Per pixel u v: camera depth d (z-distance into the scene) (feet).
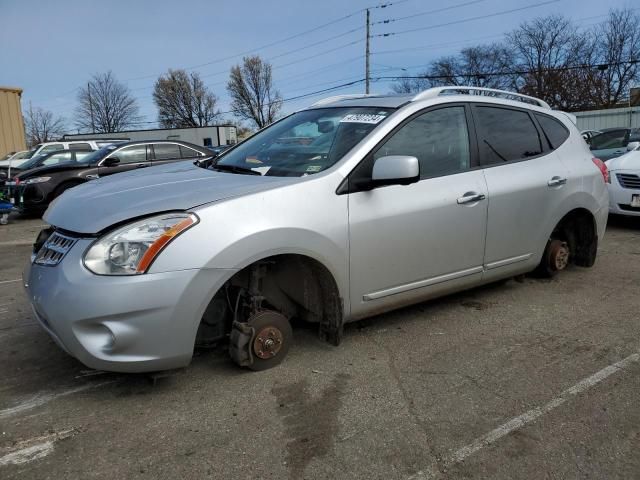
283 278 11.50
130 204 9.71
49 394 10.23
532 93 172.04
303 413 9.51
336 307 11.25
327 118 13.24
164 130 133.08
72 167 37.45
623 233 25.50
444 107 13.19
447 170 12.86
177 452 8.42
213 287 9.36
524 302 15.28
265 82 232.32
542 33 171.22
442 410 9.63
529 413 9.53
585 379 10.76
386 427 9.11
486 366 11.35
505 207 13.87
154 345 9.09
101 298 8.75
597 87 165.68
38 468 8.04
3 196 35.91
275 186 10.39
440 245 12.59
